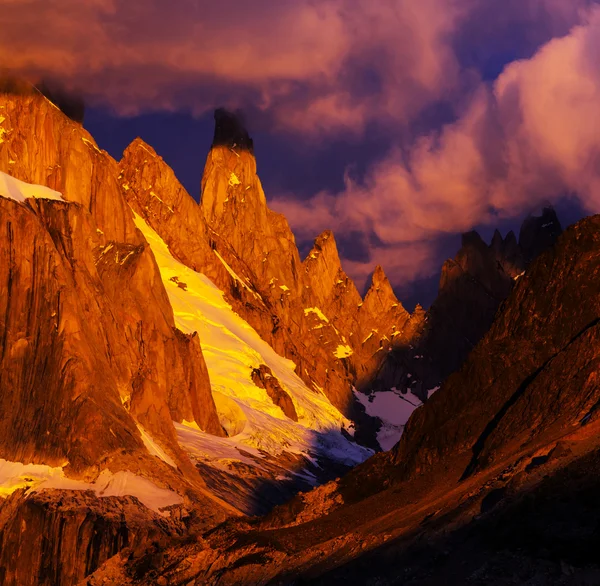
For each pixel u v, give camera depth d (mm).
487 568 54594
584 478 57812
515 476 61438
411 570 58875
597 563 50594
